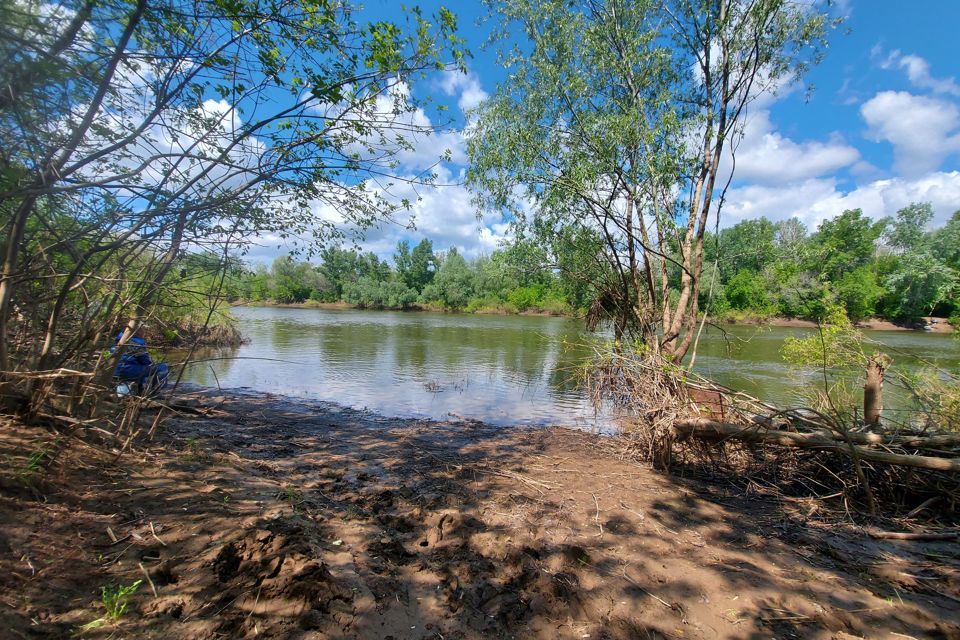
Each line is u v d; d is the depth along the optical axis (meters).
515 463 6.09
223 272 4.75
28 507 2.85
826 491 5.46
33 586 2.26
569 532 4.02
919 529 4.57
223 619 2.39
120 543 2.85
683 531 4.21
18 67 2.83
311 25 3.90
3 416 3.80
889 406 8.39
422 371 13.79
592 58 8.09
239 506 3.72
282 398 10.04
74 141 3.40
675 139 7.47
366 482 5.08
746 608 3.03
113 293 4.45
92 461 3.82
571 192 7.79
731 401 5.87
